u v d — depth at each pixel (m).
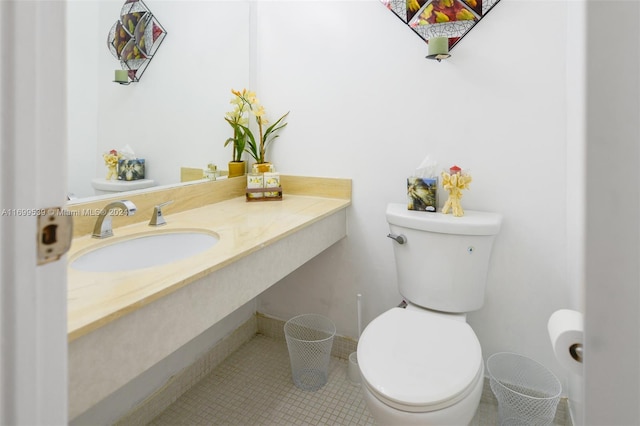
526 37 1.46
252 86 2.05
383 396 1.02
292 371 1.83
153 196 1.50
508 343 1.62
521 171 1.52
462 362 1.14
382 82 1.74
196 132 1.73
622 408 0.38
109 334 0.75
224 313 1.07
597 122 0.38
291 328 2.09
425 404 0.99
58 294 0.44
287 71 1.96
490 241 1.46
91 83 1.31
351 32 1.79
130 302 0.77
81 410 0.70
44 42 0.41
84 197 1.30
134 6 1.44
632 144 0.36
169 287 0.86
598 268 0.38
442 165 1.66
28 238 0.40
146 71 1.50
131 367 0.79
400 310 1.47
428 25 1.62
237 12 1.92
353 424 1.56
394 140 1.75
